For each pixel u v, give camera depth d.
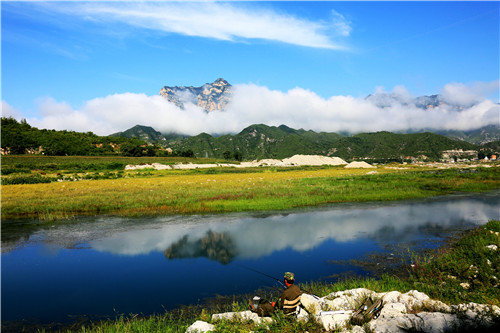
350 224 18.09
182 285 9.59
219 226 18.12
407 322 5.62
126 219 20.41
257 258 12.19
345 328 5.82
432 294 7.40
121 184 43.62
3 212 22.59
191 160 138.25
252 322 6.41
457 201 26.47
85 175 65.81
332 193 29.98
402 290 7.92
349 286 8.65
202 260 12.05
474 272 8.70
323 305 6.88
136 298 8.67
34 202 25.77
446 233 15.56
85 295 8.93
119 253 13.11
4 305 8.30
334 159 123.12
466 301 6.80
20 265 11.66
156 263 11.80
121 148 146.88
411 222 18.38
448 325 5.44
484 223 17.69
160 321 7.19
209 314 7.51
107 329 6.75
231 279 10.04
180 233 16.56
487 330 5.20
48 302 8.48
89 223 19.27
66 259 12.40
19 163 93.56
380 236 15.26
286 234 15.98
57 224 19.03
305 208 23.73
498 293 7.11
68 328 7.08
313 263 11.48
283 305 6.32
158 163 114.06
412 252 12.39
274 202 25.20
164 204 25.00
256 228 17.47
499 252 10.02
